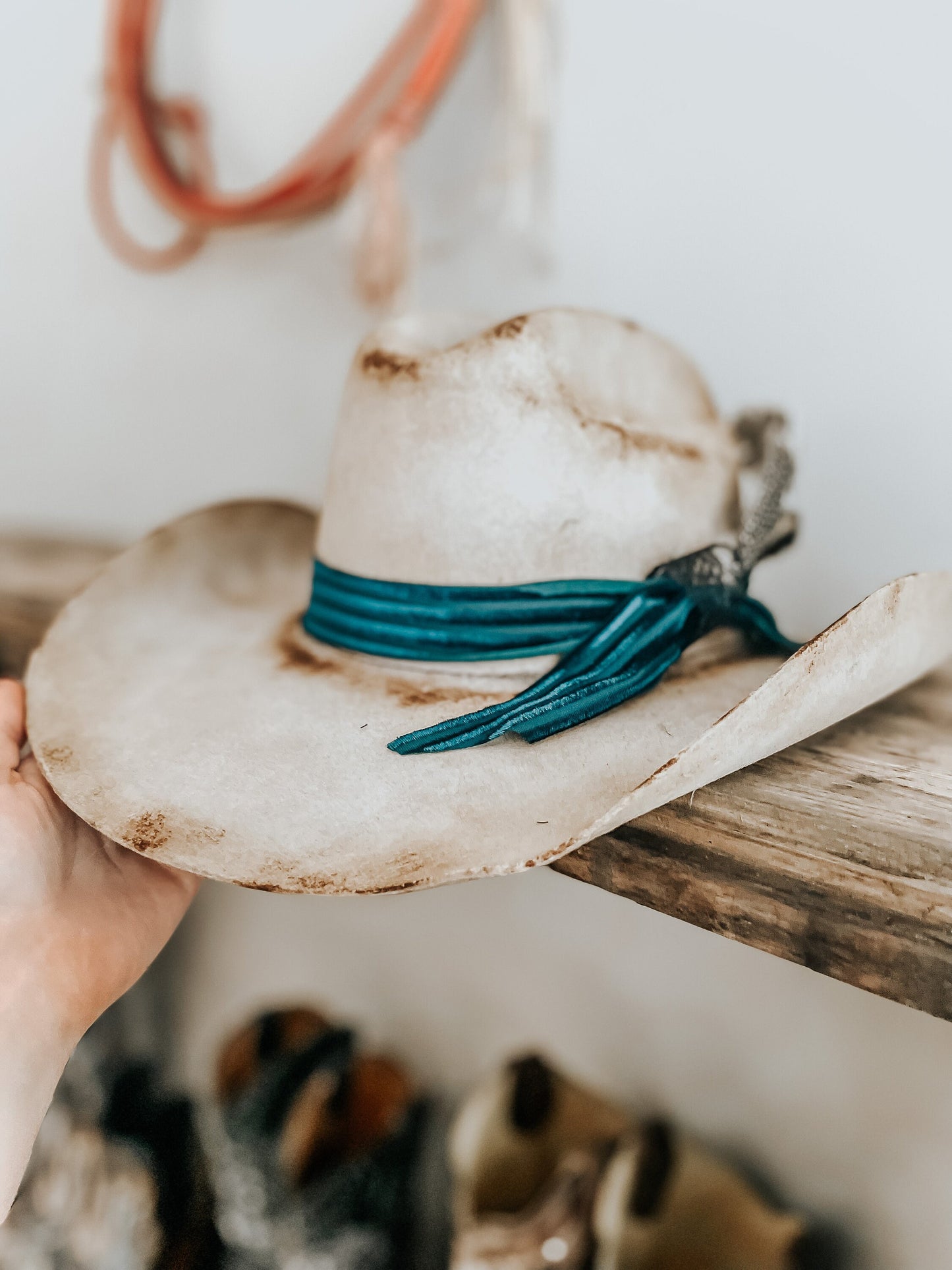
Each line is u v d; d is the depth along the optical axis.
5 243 1.17
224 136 0.99
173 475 1.12
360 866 0.42
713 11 0.71
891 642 0.49
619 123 0.77
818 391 0.72
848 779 0.50
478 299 0.87
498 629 0.52
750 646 0.60
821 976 0.78
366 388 0.56
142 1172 0.88
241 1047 0.95
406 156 0.88
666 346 0.61
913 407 0.68
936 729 0.57
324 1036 0.92
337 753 0.50
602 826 0.40
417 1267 0.90
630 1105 0.91
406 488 0.54
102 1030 1.09
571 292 0.82
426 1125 0.93
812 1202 0.81
